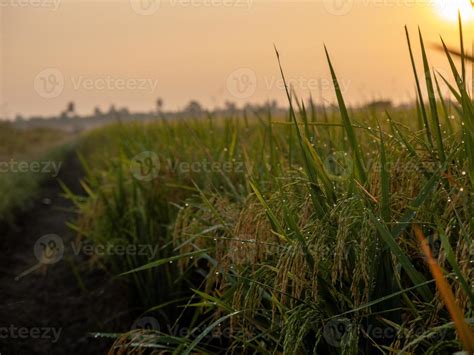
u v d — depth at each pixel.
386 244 2.29
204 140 5.41
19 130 25.78
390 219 2.41
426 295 2.17
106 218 5.02
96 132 23.31
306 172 2.71
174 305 4.02
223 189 4.42
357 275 2.12
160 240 4.46
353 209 2.26
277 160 3.31
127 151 6.11
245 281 2.64
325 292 2.34
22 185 10.90
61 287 5.42
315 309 2.34
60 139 30.84
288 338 2.20
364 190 2.39
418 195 2.28
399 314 2.34
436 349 2.04
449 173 2.34
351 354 2.10
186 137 5.93
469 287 1.97
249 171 3.76
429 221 2.39
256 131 5.27
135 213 4.79
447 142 2.59
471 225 2.10
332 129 3.84
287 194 2.70
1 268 6.16
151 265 2.93
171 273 4.11
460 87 2.25
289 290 2.60
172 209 4.55
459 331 1.79
